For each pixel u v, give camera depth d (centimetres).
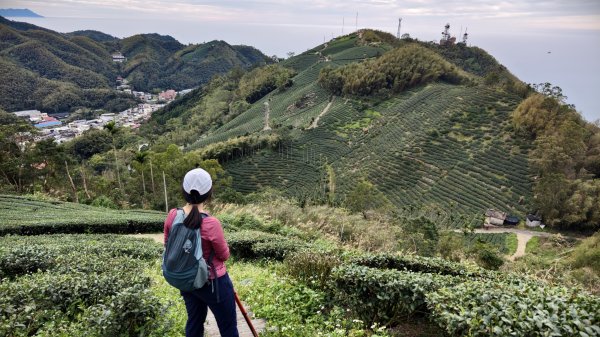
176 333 456
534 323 328
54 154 4062
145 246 1316
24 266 763
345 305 562
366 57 13212
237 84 16500
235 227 1897
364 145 7375
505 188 5325
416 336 502
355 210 4116
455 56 15538
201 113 14438
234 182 6656
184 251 302
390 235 2214
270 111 11106
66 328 436
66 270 688
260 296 605
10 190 3481
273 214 2277
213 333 494
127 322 428
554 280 882
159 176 4200
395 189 5794
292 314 533
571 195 4809
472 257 2058
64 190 4044
